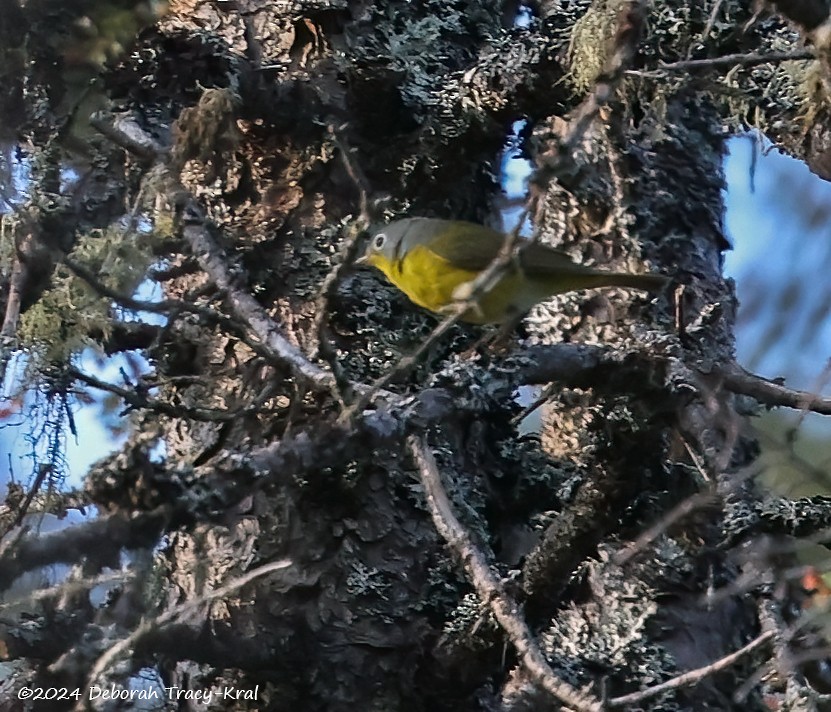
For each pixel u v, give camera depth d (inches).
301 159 343.0
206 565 306.8
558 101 313.0
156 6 260.5
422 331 330.3
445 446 322.7
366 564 306.8
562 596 322.7
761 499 296.7
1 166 285.0
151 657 282.7
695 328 309.1
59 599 259.9
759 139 309.9
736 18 289.7
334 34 344.8
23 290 266.8
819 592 275.9
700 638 320.5
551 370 267.1
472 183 370.6
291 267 333.1
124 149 302.0
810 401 250.4
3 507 282.8
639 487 281.0
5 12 255.4
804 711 227.0
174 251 292.8
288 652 293.6
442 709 299.4
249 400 304.3
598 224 374.0
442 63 348.2
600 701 214.5
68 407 281.4
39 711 272.7
